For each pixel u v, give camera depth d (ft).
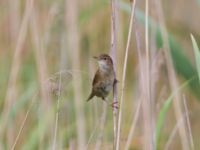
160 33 36.22
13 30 44.68
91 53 47.34
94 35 48.01
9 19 45.80
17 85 42.22
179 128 34.14
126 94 46.14
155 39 36.60
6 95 40.24
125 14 45.39
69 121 36.37
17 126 40.86
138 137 38.42
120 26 38.88
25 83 44.78
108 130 36.24
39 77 39.24
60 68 41.70
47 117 36.35
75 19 42.32
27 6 40.22
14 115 39.37
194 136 42.73
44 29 44.60
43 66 39.70
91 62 45.55
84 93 39.65
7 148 39.24
